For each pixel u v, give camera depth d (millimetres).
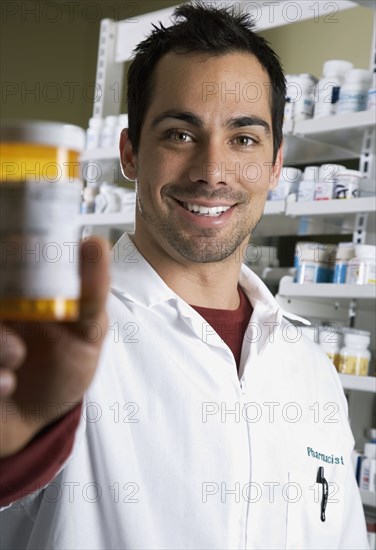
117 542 1323
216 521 1410
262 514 1499
